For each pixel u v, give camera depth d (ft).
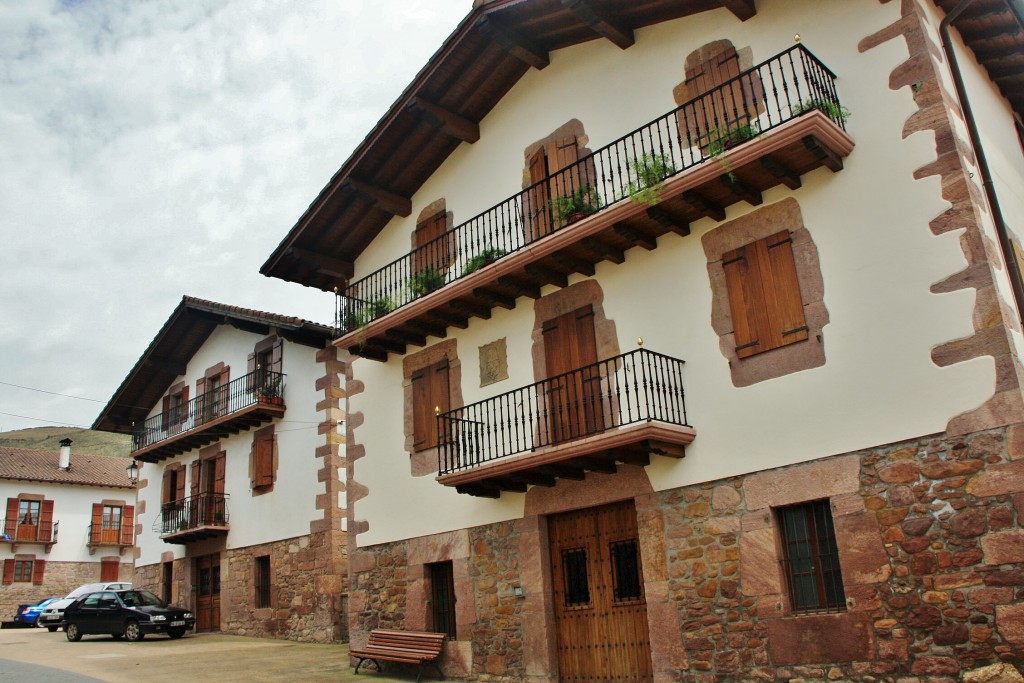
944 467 26.76
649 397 34.24
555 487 37.37
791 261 31.55
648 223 34.47
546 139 41.75
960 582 25.77
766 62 31.01
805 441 29.99
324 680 39.60
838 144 30.01
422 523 42.98
